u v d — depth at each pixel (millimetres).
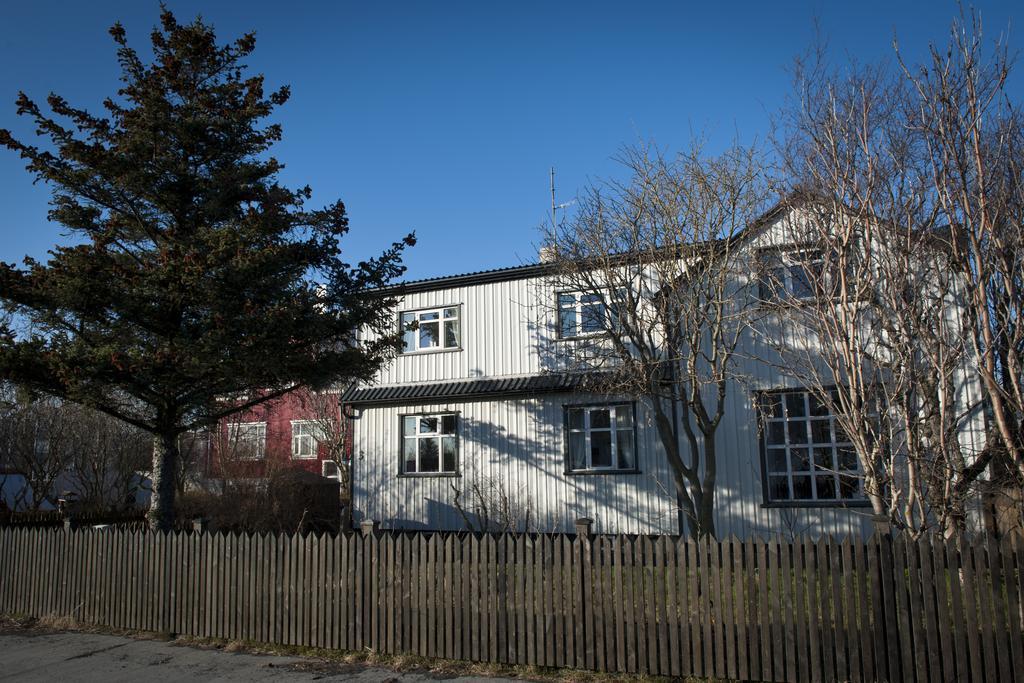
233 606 9297
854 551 6836
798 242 10445
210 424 13188
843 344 9195
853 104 9523
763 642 6938
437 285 19859
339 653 8508
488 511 17141
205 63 13391
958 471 8656
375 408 20109
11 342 10773
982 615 6328
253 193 12977
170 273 10953
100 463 26609
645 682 7121
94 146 11938
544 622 7758
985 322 7859
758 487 14867
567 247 13727
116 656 8664
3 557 11148
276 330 10891
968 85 8188
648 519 16219
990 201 8297
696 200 12406
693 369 12164
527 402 18125
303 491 24516
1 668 8273
